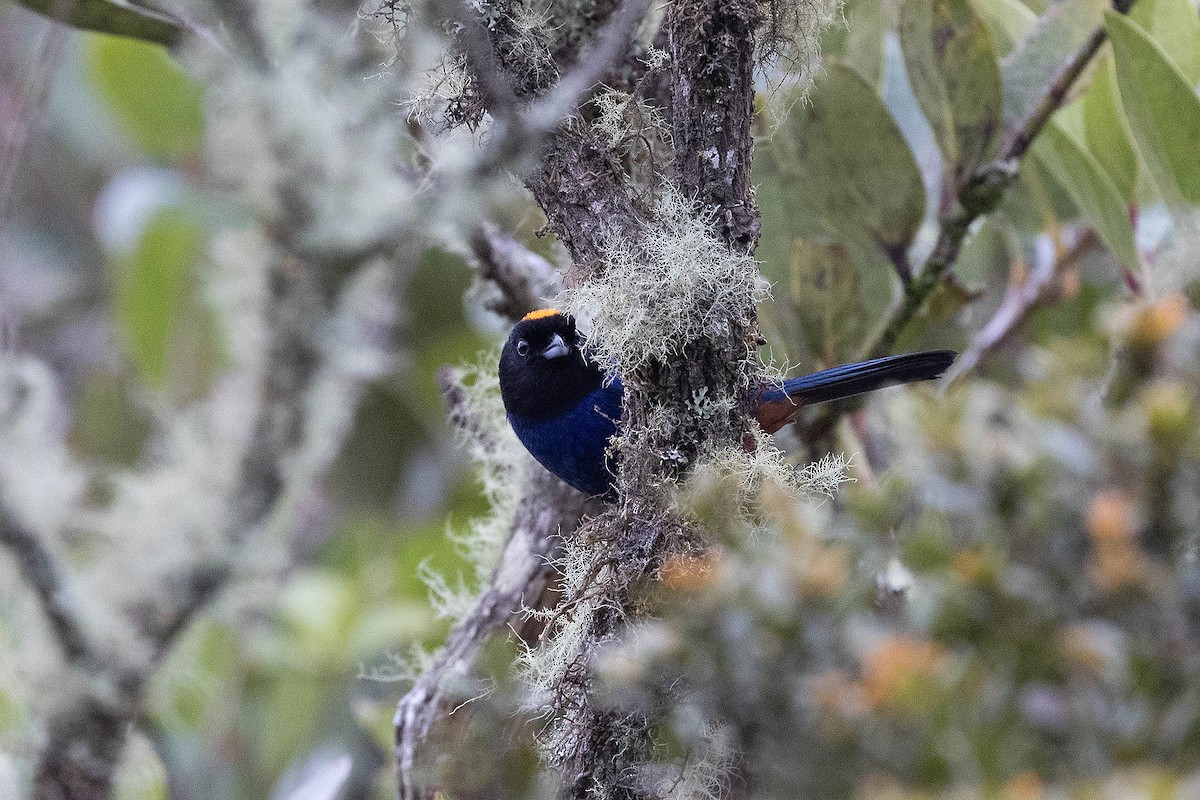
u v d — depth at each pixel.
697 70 5.77
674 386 5.98
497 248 8.52
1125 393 4.46
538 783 6.16
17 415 6.68
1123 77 6.93
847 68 7.94
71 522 7.24
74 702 6.86
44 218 15.41
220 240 9.17
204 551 7.00
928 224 9.57
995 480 4.28
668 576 5.29
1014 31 9.09
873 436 8.86
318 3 7.05
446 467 12.97
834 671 4.16
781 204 8.69
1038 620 4.06
